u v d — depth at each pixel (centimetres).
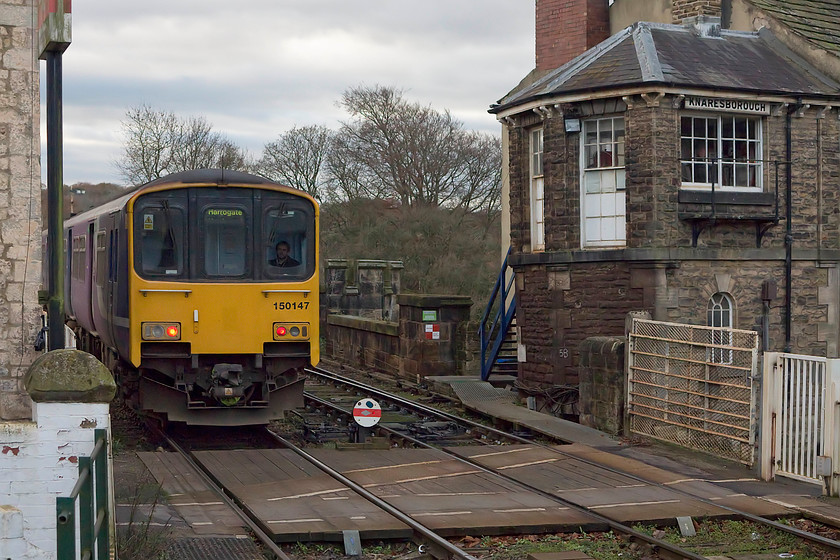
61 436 793
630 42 1866
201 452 1359
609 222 1789
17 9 996
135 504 934
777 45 1967
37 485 789
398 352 2423
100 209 1864
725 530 1023
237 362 1494
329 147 4716
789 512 1074
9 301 991
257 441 1572
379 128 4541
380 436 1625
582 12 2148
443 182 4459
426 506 1066
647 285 1716
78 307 2130
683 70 1766
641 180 1719
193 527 973
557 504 1096
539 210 1927
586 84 1770
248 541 934
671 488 1180
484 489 1162
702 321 1747
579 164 1816
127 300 1459
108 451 806
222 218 1482
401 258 4047
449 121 4531
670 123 1722
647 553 946
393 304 3209
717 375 1391
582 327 1803
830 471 1145
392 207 4422
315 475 1218
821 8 2119
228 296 1470
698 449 1415
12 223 993
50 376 789
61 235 950
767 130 1803
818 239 1844
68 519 493
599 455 1375
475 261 3956
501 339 2095
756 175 1812
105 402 800
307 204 1520
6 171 992
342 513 1024
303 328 1502
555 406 1794
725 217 1738
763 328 1788
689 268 1734
